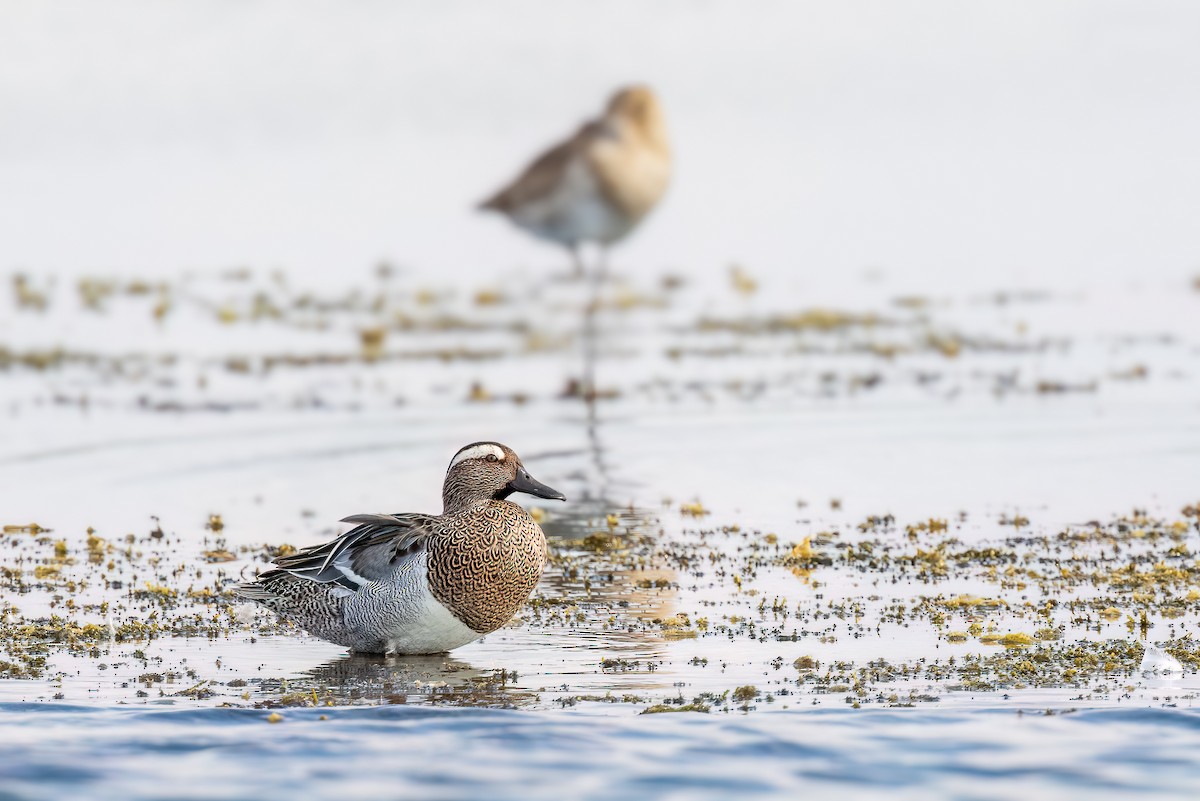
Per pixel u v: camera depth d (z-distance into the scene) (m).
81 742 8.83
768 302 25.88
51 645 10.78
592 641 10.91
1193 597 11.69
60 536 13.77
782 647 10.67
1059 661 10.23
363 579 10.67
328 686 9.98
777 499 14.92
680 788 8.20
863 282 27.11
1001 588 12.08
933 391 19.64
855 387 19.97
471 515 10.66
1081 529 13.70
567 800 8.05
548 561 12.99
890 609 11.56
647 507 14.68
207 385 20.38
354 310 25.61
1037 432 17.48
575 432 17.80
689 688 9.81
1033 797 8.06
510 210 25.12
